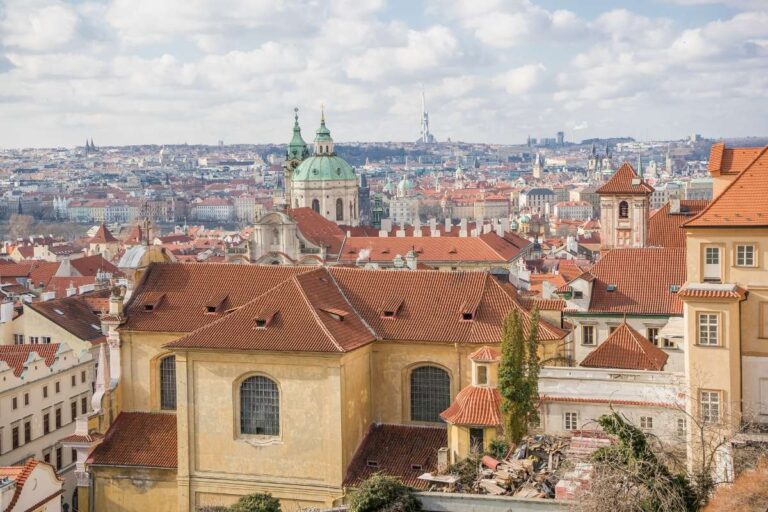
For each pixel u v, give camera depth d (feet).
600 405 270.26
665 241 467.52
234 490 282.97
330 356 270.26
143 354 312.71
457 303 299.38
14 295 565.94
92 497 299.58
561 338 302.04
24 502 269.64
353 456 282.15
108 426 308.60
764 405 238.68
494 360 274.16
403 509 227.40
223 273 323.16
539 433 274.98
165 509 294.46
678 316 343.67
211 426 284.41
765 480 202.18
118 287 319.06
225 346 277.23
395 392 295.89
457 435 270.26
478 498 224.12
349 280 313.53
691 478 205.46
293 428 276.82
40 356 397.39
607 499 191.31
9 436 364.38
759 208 241.76
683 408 245.86
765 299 238.89
